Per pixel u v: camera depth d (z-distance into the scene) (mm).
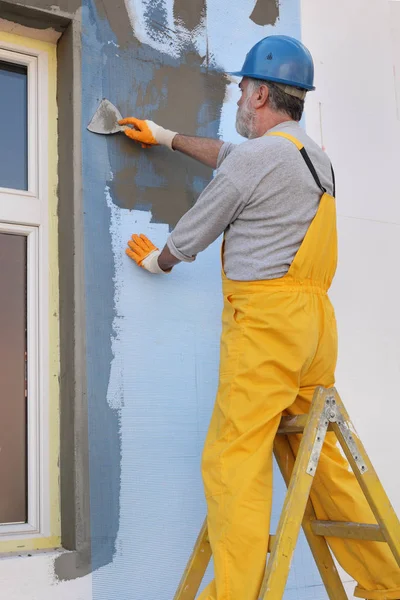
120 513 2264
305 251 1895
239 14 2805
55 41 2494
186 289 2523
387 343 3041
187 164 2576
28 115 2443
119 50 2490
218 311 2582
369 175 3117
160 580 2301
